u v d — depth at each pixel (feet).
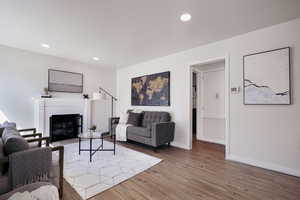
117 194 5.74
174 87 12.47
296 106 7.19
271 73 7.82
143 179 6.86
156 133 10.64
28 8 6.43
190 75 11.50
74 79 14.97
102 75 17.33
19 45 10.98
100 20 7.39
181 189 6.09
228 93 9.34
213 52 10.11
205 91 14.71
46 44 10.69
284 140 7.48
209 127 14.32
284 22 7.50
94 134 10.30
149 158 9.43
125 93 17.42
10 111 11.44
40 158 4.87
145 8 6.40
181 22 7.54
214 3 6.03
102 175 7.15
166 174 7.35
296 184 6.43
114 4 6.13
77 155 9.77
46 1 5.97
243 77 8.75
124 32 8.67
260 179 6.86
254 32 8.42
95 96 14.58
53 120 13.21
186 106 11.65
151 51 11.92
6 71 11.28
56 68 13.78
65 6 6.29
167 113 12.25
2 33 8.96
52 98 13.15
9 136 5.32
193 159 9.34
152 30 8.39
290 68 7.34
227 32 8.61
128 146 12.17
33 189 3.66
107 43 10.34
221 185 6.39
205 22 7.52
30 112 12.36
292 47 7.30
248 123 8.60
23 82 12.02
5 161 4.40
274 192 5.89
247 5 6.15
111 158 9.34
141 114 13.93
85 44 10.60
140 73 15.62
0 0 5.87
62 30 8.50
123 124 13.87
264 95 8.01
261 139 8.16
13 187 4.31
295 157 7.19
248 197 5.59
